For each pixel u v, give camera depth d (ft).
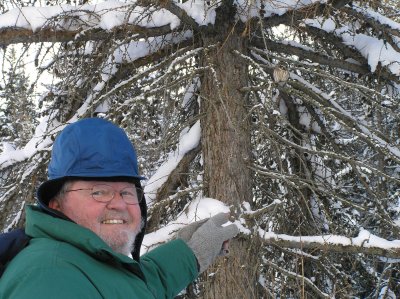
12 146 18.31
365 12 16.19
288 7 14.52
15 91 16.30
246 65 16.48
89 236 5.16
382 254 13.71
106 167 5.58
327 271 16.84
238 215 14.35
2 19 14.40
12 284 4.47
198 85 17.56
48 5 15.69
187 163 16.98
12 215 17.40
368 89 15.42
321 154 15.39
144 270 7.67
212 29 15.75
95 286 4.94
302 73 19.39
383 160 16.87
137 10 15.25
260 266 15.30
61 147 5.63
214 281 14.64
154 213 16.30
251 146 16.29
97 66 16.25
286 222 17.62
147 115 16.66
